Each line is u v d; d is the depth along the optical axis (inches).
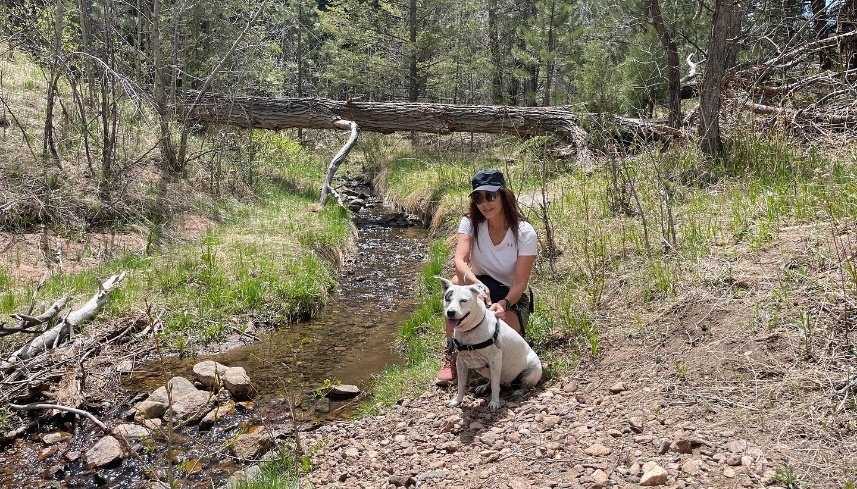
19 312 221.5
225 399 190.4
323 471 144.4
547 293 215.6
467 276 166.7
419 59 807.7
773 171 264.1
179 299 256.1
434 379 185.6
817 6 393.1
